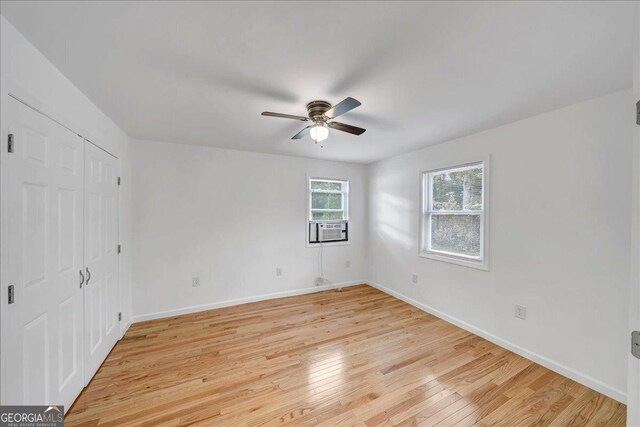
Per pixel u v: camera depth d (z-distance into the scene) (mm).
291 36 1280
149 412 1676
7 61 1180
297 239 4086
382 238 4281
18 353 1250
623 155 1783
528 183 2322
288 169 4004
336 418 1635
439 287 3227
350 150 3617
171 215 3252
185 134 2896
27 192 1325
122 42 1325
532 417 1654
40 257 1419
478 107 2115
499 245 2553
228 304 3586
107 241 2320
